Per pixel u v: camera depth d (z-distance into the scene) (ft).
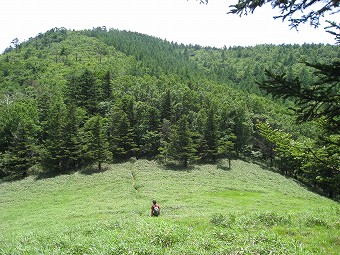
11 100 320.09
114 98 295.28
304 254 34.22
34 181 182.91
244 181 192.44
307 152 23.50
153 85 331.16
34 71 469.98
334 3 14.05
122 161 217.56
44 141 213.66
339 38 15.01
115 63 515.50
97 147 200.03
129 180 176.35
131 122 243.60
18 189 170.30
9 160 196.85
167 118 269.23
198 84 398.42
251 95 393.70
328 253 37.42
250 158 256.93
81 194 154.20
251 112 303.68
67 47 609.42
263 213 57.77
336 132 17.08
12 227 100.99
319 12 15.80
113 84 331.77
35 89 368.48
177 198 138.00
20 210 133.80
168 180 176.76
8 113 235.40
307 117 16.72
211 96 325.62
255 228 50.55
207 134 235.40
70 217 106.63
